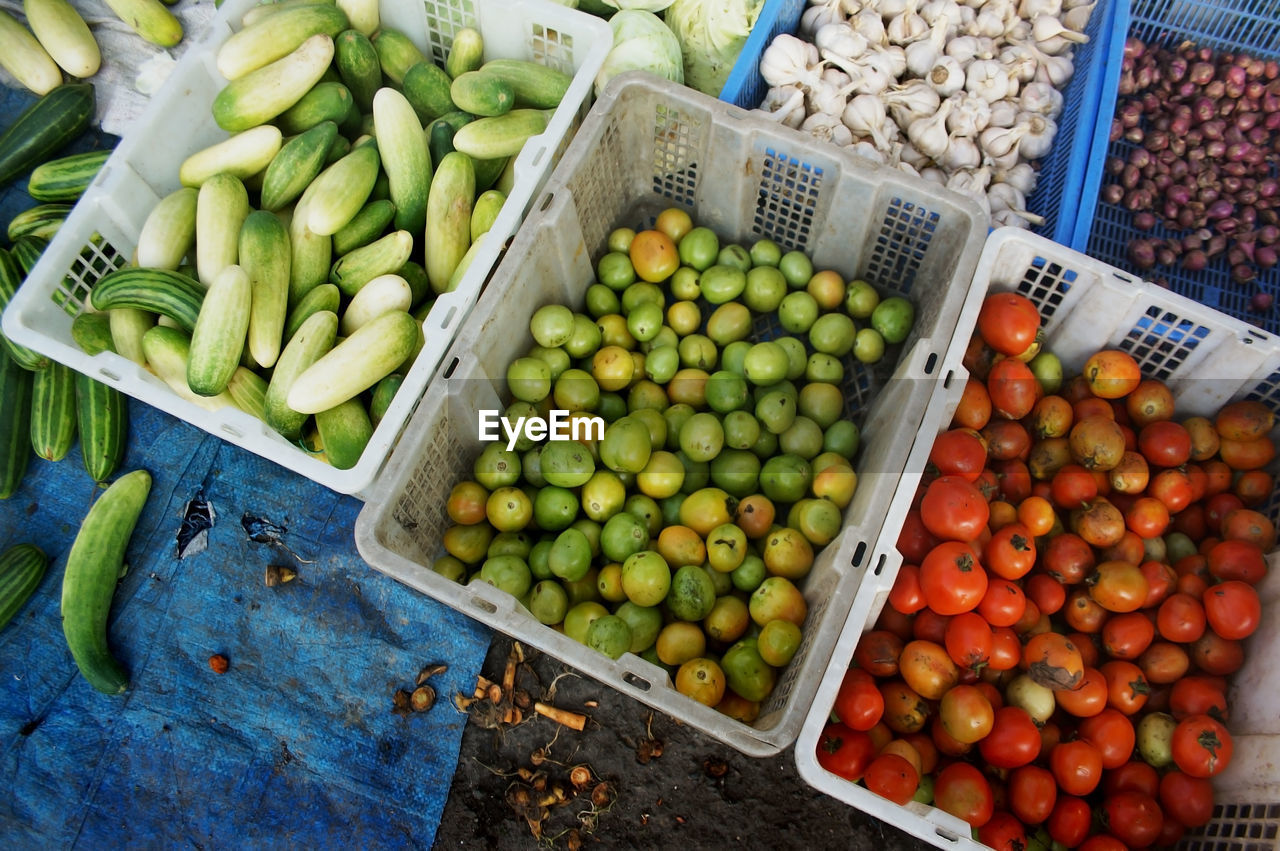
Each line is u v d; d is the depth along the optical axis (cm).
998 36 134
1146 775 100
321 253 110
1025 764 100
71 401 123
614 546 108
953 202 109
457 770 116
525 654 120
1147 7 145
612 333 121
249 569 123
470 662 120
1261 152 136
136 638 120
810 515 107
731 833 113
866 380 125
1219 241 134
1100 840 97
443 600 97
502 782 115
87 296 114
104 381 102
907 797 94
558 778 115
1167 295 106
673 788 115
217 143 122
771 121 113
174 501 125
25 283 107
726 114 114
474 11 122
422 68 119
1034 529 106
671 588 107
